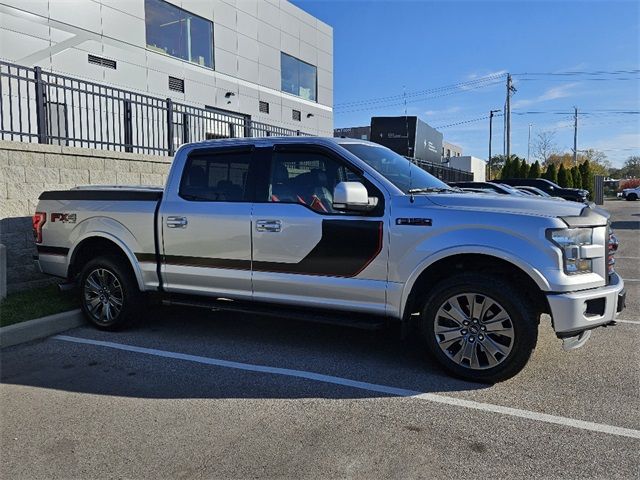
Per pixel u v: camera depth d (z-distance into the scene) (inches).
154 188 229.1
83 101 544.7
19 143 287.9
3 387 167.2
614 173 4005.9
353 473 116.4
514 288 160.4
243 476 115.6
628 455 122.6
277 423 140.8
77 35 546.6
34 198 296.0
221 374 177.5
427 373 176.2
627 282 341.1
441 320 170.2
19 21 490.6
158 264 215.2
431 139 892.6
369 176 179.6
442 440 130.6
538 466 118.7
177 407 151.6
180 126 479.5
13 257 283.9
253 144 202.1
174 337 220.8
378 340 213.9
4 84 475.5
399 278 171.3
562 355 191.5
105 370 182.1
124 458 123.9
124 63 604.7
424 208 169.9
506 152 1668.3
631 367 179.5
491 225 161.0
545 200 176.4
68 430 138.1
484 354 164.7
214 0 748.6
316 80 1025.5
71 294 271.7
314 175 189.5
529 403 151.5
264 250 191.6
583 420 140.5
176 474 116.9
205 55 741.9
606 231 166.1
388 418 143.2
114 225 223.9
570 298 153.0
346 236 177.9
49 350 204.2
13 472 118.5
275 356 195.6
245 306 200.2
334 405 151.9
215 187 206.7
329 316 184.9
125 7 604.4
